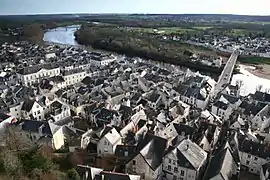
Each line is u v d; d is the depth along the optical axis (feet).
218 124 392.68
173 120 391.24
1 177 182.29
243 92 648.38
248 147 307.99
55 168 235.20
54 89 545.85
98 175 236.22
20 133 332.60
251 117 431.43
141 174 269.85
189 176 268.00
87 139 332.80
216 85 642.22
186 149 280.92
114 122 386.73
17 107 419.95
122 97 493.36
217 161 263.49
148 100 477.77
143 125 361.30
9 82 618.03
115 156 302.66
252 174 302.25
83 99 468.75
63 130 358.84
